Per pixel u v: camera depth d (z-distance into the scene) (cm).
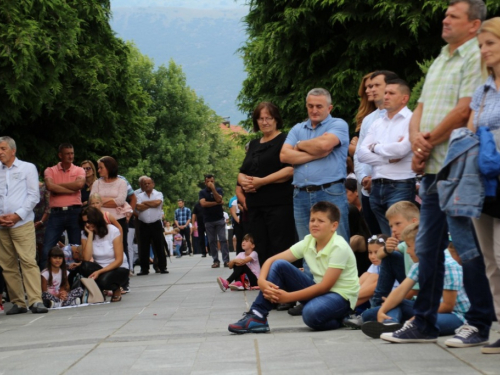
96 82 2109
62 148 1291
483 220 510
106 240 1165
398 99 759
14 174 1088
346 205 858
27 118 1975
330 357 525
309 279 700
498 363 469
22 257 1069
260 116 952
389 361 498
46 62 1789
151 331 747
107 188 1424
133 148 2473
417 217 658
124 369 523
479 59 545
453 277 603
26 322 945
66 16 1861
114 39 2381
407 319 631
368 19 2152
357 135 959
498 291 517
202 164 6253
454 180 493
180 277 1627
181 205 3281
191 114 6166
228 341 633
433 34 2136
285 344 597
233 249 3378
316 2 2198
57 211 1288
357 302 731
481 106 511
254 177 946
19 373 538
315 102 857
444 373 449
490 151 482
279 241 944
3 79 1662
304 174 856
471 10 554
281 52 2352
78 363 562
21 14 1717
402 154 744
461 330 545
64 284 1134
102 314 965
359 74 2189
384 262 673
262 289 682
